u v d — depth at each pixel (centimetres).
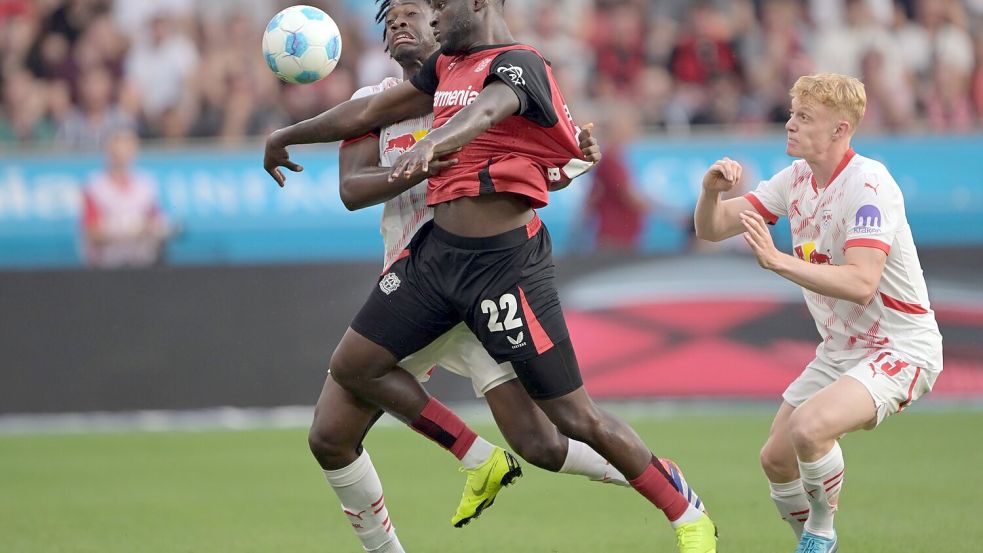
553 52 5544
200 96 5319
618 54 5522
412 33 2058
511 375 2009
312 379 4403
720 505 2795
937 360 1920
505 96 1731
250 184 4816
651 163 4891
